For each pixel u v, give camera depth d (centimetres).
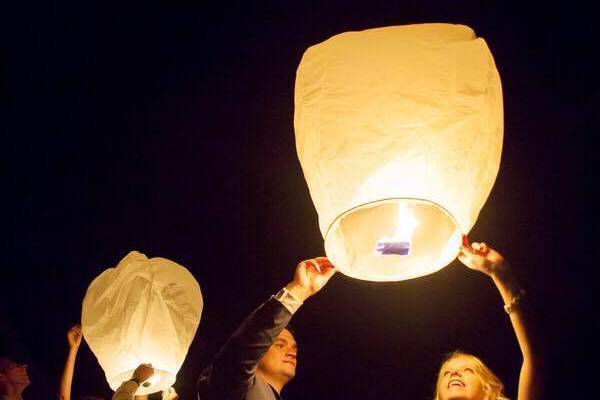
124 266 249
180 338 240
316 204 188
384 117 177
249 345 201
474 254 206
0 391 274
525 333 199
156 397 323
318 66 187
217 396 201
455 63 180
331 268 212
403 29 184
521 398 195
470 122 178
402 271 189
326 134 181
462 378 255
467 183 178
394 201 172
